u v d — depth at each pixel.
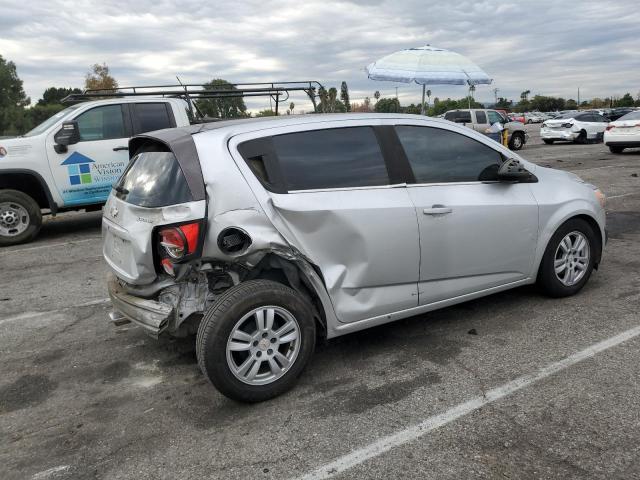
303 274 3.47
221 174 3.28
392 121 3.98
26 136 8.27
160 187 3.37
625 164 15.46
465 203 4.04
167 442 2.99
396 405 3.23
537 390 3.29
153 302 3.45
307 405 3.29
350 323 3.68
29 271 6.77
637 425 2.89
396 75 11.58
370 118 3.92
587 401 3.14
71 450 2.96
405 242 3.76
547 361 3.66
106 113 8.53
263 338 3.27
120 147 8.57
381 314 3.79
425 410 3.15
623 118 18.39
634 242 6.75
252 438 2.98
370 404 3.26
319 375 3.65
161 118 8.83
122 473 2.74
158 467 2.78
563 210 4.58
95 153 8.44
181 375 3.80
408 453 2.77
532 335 4.09
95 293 5.75
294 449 2.86
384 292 3.78
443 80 11.66
